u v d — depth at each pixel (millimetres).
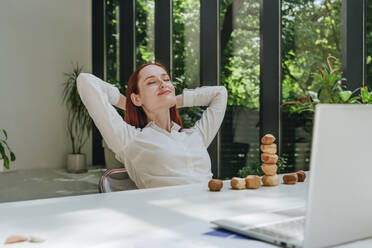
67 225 725
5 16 6422
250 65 4355
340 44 3678
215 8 4672
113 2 6695
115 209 863
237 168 4465
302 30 4031
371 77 3598
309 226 525
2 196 4328
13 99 6508
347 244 568
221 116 2023
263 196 1041
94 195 1046
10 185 5078
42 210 851
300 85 4035
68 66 6984
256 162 4227
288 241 577
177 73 5199
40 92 6730
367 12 3631
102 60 6953
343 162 550
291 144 4090
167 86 1812
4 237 646
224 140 4637
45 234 665
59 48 6895
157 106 1785
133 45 6121
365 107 568
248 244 608
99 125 1686
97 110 1679
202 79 4613
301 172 1337
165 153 1652
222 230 692
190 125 4699
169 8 5289
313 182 523
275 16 4172
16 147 6551
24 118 6605
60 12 6902
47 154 6820
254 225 678
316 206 529
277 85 4180
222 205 917
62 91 6926
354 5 3586
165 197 1020
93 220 761
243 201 971
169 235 659
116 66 6641
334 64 3734
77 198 998
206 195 1055
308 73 3957
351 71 3578
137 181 1693
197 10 4898
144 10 5922
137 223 739
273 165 1238
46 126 6797
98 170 6547
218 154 4676
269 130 4133
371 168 581
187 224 734
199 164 1744
